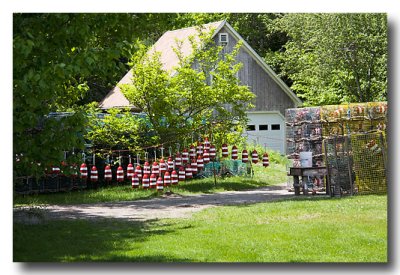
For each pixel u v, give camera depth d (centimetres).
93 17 1128
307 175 1681
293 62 3238
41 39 1044
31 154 1159
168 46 2883
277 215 1331
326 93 2831
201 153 1850
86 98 3056
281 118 2961
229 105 2575
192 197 1825
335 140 1633
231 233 1153
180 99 2066
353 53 2620
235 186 2066
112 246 1064
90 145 1978
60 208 1614
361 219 1252
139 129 2062
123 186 2058
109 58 1134
